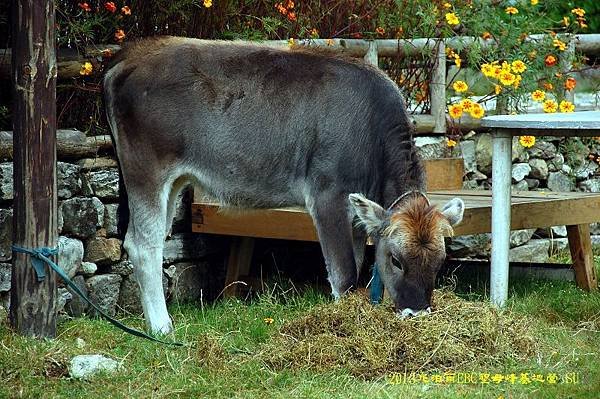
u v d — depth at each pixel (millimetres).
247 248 10367
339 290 8703
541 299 9562
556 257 12203
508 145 9102
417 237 7727
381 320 7816
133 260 8820
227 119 8820
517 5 12750
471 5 11984
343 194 8742
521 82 11859
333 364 7512
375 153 8672
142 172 8812
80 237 9422
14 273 8211
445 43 11703
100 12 10039
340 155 8703
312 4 11305
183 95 8781
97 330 8625
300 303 9523
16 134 8148
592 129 8648
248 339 8477
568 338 8453
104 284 9602
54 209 8258
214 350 7793
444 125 11797
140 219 8812
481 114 10789
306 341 7715
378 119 8664
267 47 9047
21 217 8156
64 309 9172
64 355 7711
